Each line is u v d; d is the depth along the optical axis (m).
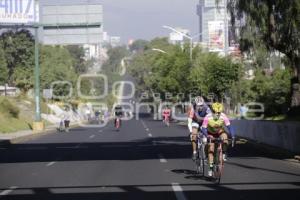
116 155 26.58
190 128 17.83
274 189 14.84
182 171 19.42
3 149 32.72
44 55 103.44
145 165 21.67
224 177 17.58
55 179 17.77
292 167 20.53
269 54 31.34
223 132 16.45
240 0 29.73
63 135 48.56
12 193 14.77
